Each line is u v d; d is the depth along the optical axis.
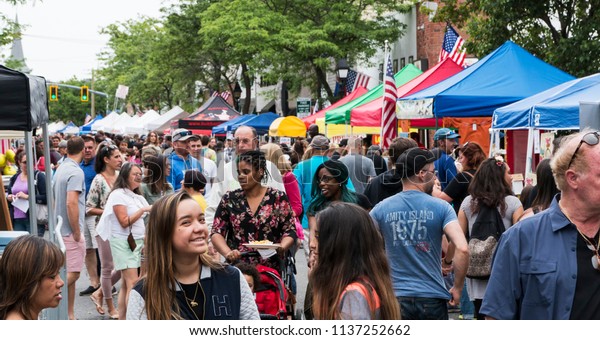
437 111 14.53
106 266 10.56
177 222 4.30
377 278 4.19
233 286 4.46
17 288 4.61
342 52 39.56
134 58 77.56
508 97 14.46
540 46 23.69
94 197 11.40
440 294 6.16
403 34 41.47
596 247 4.26
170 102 73.69
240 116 38.22
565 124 11.62
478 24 23.98
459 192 9.88
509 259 4.38
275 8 41.69
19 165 14.16
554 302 4.26
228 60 50.84
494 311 4.39
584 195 4.23
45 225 14.07
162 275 4.30
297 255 16.28
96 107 121.56
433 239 6.23
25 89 6.60
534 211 7.12
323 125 27.42
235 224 7.32
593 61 21.62
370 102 21.45
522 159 16.81
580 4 22.12
